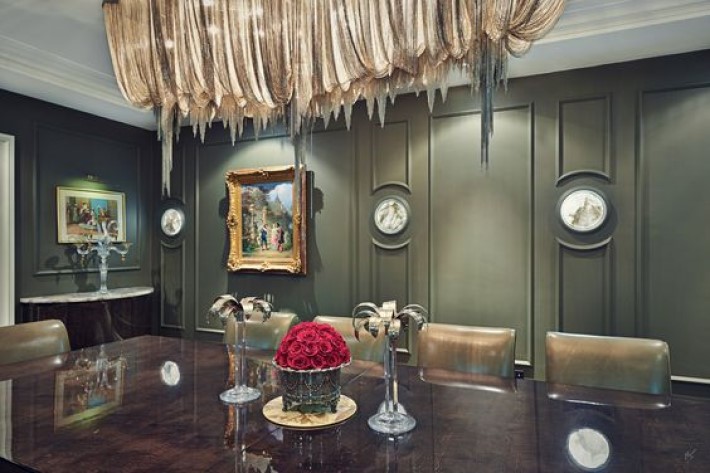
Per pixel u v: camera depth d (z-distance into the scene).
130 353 2.21
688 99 2.54
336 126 3.47
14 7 2.24
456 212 3.07
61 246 3.51
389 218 3.25
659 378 1.74
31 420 1.35
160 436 1.24
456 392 1.62
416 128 3.20
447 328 2.14
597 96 2.73
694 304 2.52
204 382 1.73
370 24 1.52
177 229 4.14
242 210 3.83
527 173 2.89
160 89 1.88
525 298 2.88
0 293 3.12
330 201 3.49
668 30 2.28
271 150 3.75
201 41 1.71
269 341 2.48
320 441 1.20
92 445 1.19
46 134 3.42
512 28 1.42
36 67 2.89
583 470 1.05
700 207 2.51
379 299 3.30
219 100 1.84
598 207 2.70
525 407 1.46
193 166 4.08
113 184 3.94
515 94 2.92
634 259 2.64
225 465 1.08
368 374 1.86
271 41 1.65
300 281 3.61
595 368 1.83
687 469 1.05
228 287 3.92
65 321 3.21
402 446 1.17
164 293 4.22
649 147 2.61
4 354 2.13
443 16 1.43
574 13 2.26
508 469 1.05
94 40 2.60
